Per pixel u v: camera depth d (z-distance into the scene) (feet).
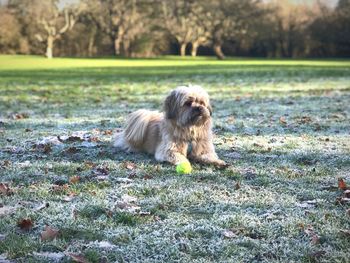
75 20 232.32
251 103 49.62
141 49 243.81
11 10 229.86
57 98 55.88
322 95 56.54
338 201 17.17
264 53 245.86
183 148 23.81
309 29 232.73
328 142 28.58
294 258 13.07
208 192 18.71
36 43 236.43
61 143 28.58
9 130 33.27
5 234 14.74
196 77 92.07
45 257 13.20
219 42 231.30
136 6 237.86
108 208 16.83
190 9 231.71
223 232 14.71
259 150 26.50
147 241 14.16
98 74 103.24
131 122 26.53
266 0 236.43
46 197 18.24
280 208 16.81
